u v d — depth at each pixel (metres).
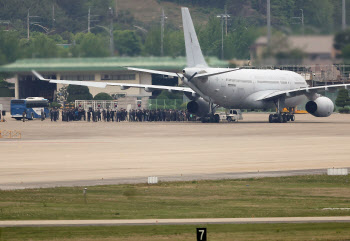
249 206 83.12
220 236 65.19
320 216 75.06
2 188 99.19
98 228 69.06
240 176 112.81
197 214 77.00
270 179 109.06
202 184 103.50
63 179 109.50
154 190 97.19
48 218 74.50
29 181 107.06
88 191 96.06
